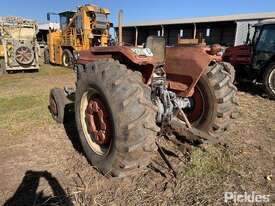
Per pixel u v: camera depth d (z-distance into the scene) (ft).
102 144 9.40
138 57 9.33
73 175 9.37
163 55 10.62
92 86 9.00
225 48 28.17
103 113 9.00
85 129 10.06
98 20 42.39
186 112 11.78
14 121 14.97
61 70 40.81
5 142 12.20
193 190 8.57
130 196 8.25
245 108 19.19
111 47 10.37
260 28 24.85
